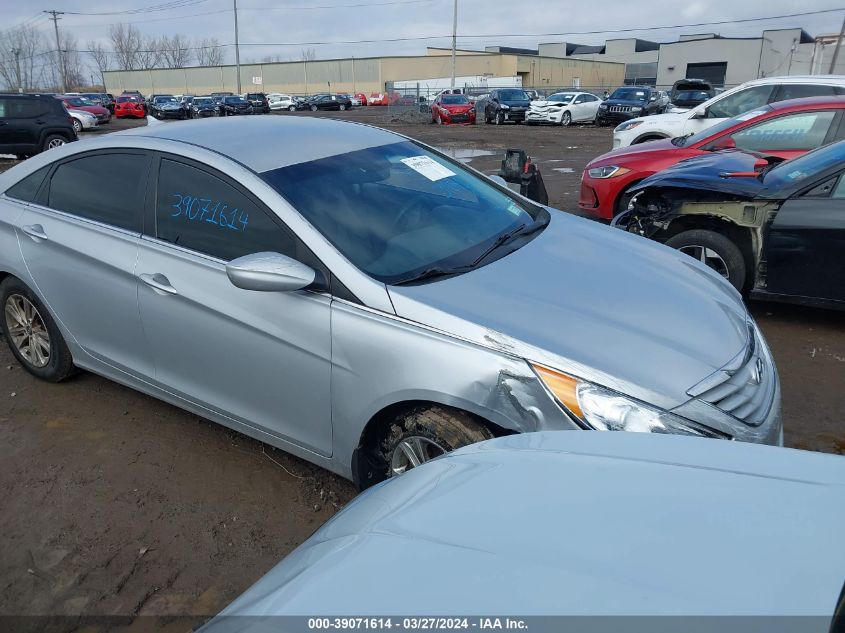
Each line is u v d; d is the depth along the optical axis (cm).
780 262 463
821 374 412
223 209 302
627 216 547
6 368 439
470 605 114
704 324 263
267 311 279
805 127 665
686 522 131
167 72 7944
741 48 6794
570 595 113
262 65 7400
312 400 277
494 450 180
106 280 336
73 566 267
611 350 236
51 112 1655
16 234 377
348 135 362
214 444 349
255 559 269
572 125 2880
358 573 129
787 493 141
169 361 325
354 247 277
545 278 281
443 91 4238
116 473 326
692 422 219
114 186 343
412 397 246
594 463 161
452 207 331
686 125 1025
